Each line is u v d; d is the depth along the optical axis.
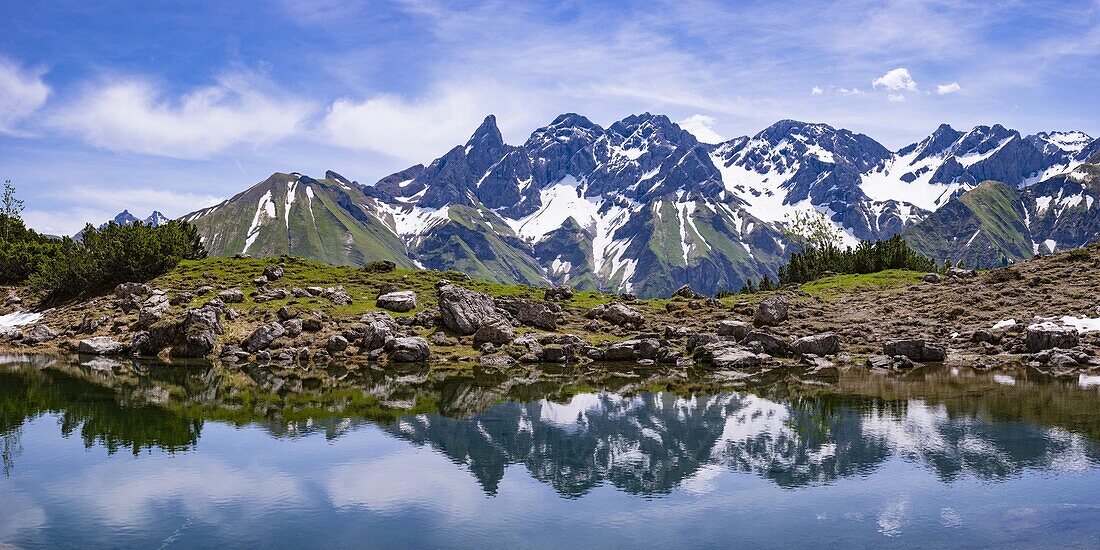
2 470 30.97
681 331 74.44
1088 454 33.50
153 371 57.94
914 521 25.97
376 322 70.88
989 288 85.25
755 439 36.91
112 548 23.20
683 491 29.36
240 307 77.69
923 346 64.56
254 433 37.53
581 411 43.66
